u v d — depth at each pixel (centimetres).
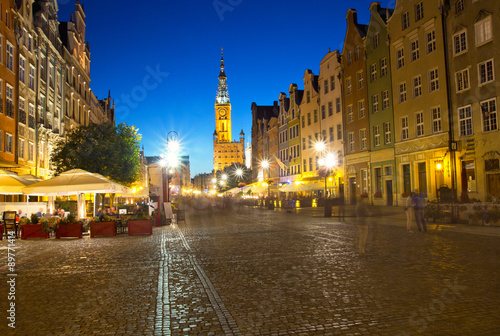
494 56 2483
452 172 2808
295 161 5975
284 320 533
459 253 1033
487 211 1734
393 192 3538
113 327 526
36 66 3225
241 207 5278
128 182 3497
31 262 1067
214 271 890
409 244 1227
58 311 603
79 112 4678
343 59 4419
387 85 3644
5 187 1862
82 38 4844
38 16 3269
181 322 539
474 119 2639
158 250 1279
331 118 4759
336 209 3569
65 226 1755
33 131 3164
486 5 2531
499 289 660
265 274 835
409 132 3319
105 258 1125
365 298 625
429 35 3092
